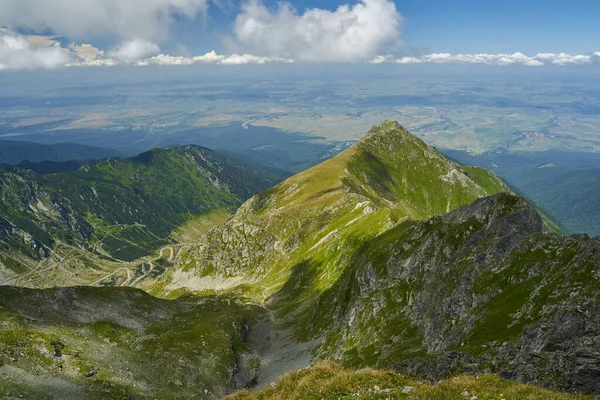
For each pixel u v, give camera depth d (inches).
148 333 5108.3
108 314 5196.9
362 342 3826.3
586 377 1418.6
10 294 4584.2
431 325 3051.2
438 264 4057.6
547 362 1595.7
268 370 4980.3
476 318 2519.7
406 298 4010.8
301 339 5634.8
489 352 1984.5
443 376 2001.7
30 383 3240.7
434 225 4731.8
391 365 2593.5
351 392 1244.5
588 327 1638.8
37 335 3846.0
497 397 1011.9
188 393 4114.2
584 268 2230.6
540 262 2667.3
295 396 1315.2
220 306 7347.4
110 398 3481.8
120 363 4101.9
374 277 4909.0
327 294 6107.3
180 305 6663.4
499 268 2940.5
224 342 5251.0
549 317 2041.1
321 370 1466.5
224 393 4377.5
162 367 4333.2
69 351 3853.3
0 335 3639.3
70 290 5196.9
